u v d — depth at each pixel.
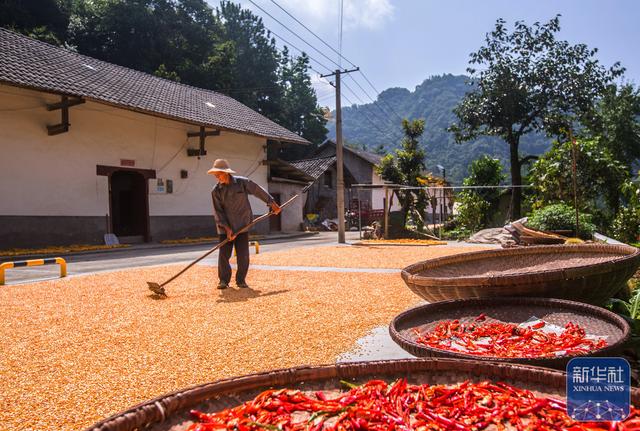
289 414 1.72
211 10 41.25
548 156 15.34
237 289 5.89
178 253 12.28
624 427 1.51
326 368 1.99
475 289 3.43
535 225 10.13
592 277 3.32
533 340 2.72
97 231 14.46
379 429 1.61
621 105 26.41
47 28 28.39
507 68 23.23
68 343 3.53
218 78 33.59
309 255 10.49
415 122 28.06
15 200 12.50
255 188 6.04
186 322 4.16
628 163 26.11
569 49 23.41
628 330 2.43
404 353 3.27
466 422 1.64
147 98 16.12
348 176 34.41
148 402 1.62
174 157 17.27
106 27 30.86
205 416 1.65
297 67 46.34
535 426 1.57
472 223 18.98
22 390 2.61
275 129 22.55
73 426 2.17
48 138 13.26
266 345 3.45
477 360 2.07
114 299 5.29
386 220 16.98
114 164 15.09
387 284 6.25
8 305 5.03
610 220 14.70
